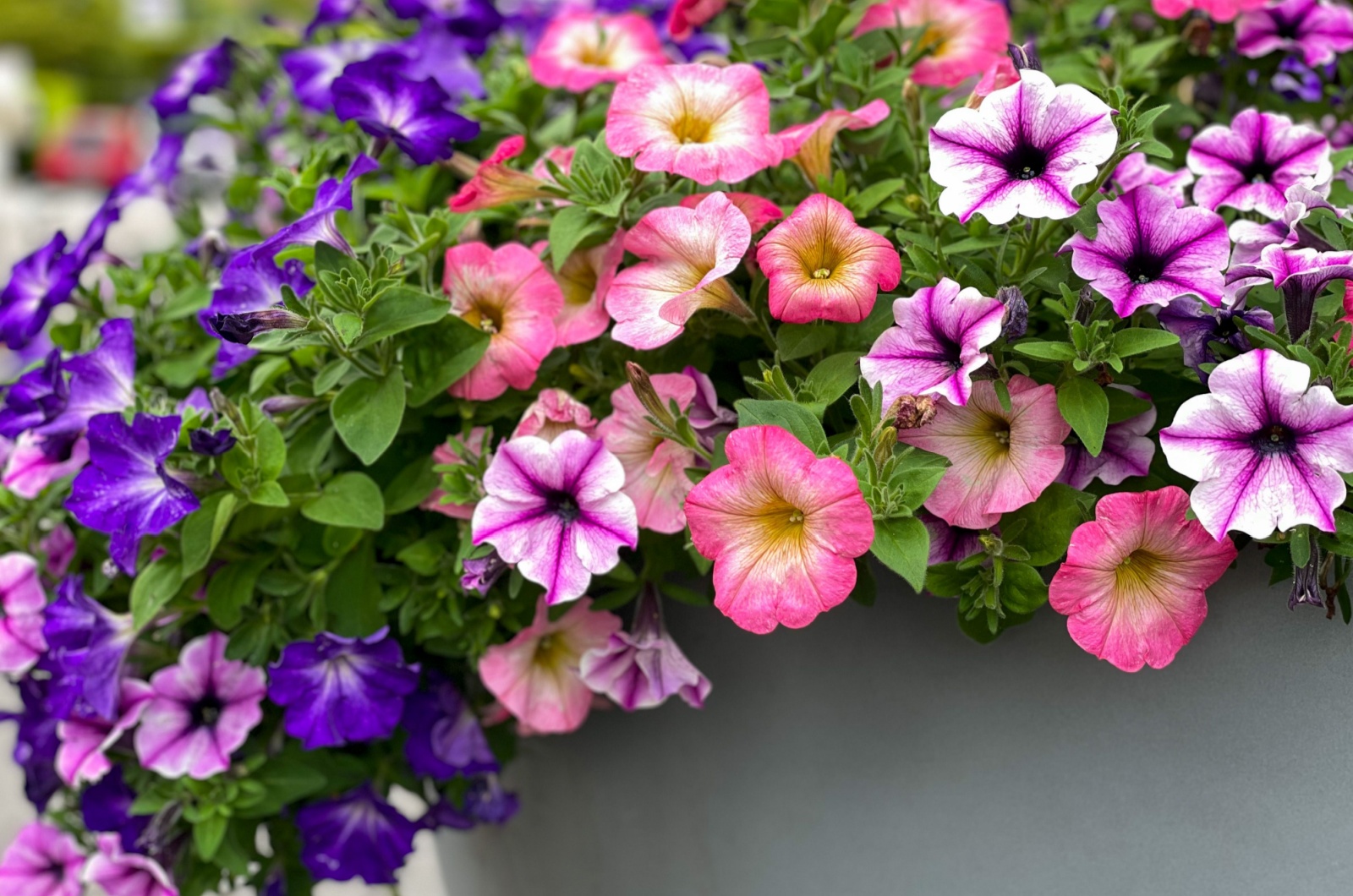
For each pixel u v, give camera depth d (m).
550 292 1.17
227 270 1.21
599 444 1.12
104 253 1.37
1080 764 1.13
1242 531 1.06
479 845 1.38
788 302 1.10
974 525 1.10
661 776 1.25
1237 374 1.05
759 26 1.58
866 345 1.14
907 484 1.08
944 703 1.16
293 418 1.22
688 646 1.22
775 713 1.20
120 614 1.28
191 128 1.46
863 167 1.26
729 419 1.14
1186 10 1.29
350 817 1.26
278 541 1.21
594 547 1.12
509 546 1.13
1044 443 1.09
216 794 1.23
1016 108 1.09
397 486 1.20
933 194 1.16
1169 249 1.09
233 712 1.22
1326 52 1.28
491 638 1.22
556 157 1.23
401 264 1.19
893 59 1.28
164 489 1.16
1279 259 1.08
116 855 1.26
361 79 1.25
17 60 11.98
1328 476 1.04
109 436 1.16
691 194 1.18
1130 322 1.11
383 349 1.17
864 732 1.18
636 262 1.19
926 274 1.12
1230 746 1.10
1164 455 1.11
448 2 1.46
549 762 1.30
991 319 1.08
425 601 1.21
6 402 1.27
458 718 1.24
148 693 1.22
